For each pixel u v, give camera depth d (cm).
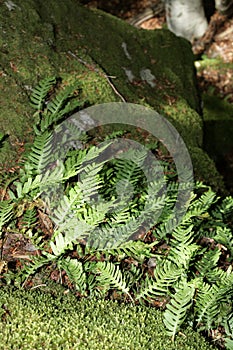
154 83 268
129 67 264
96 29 265
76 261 181
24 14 237
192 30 479
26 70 225
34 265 181
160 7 521
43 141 195
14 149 208
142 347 166
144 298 182
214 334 182
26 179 192
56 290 183
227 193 242
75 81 234
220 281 184
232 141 343
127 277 187
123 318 173
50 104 212
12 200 185
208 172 242
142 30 289
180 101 266
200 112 292
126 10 562
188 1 458
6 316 168
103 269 182
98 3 570
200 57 464
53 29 245
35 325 166
